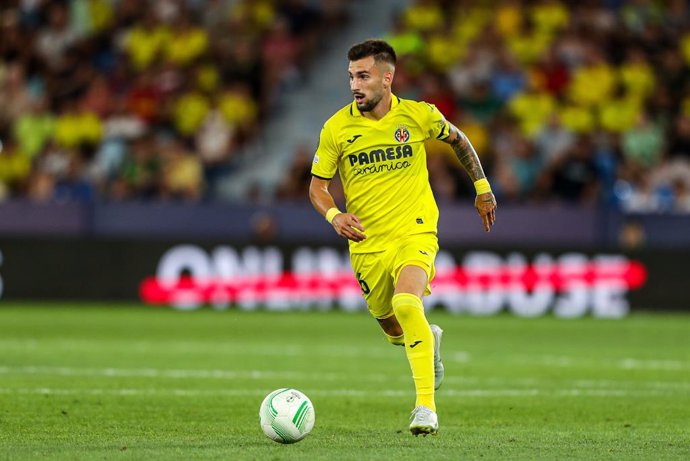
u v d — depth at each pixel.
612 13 83.75
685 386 35.72
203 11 87.44
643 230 69.56
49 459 20.45
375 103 24.61
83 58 86.12
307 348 47.31
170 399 30.78
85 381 34.81
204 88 81.88
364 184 24.84
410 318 23.38
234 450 21.77
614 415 28.81
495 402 31.36
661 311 68.81
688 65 81.31
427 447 22.53
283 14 85.62
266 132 81.75
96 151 79.62
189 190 74.81
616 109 77.88
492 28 81.12
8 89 84.25
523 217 69.75
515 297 68.50
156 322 59.09
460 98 78.06
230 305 68.38
